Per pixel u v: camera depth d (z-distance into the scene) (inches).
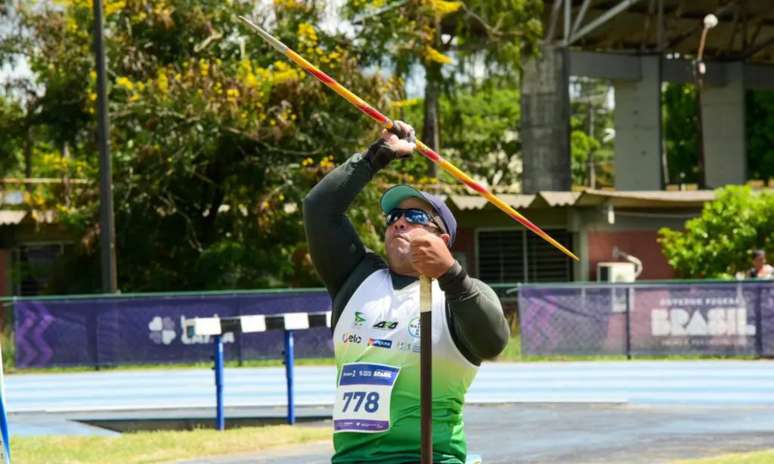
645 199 1841.8
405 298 301.3
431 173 2252.7
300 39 1739.7
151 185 1718.8
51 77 1752.0
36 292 1953.7
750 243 1653.5
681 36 2945.4
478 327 285.7
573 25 2415.1
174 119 1684.3
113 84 1734.7
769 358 1334.9
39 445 803.4
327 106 1718.8
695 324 1352.1
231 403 1082.1
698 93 2402.8
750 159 3754.9
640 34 3095.5
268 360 1384.1
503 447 769.6
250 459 743.1
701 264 1679.4
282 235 1772.9
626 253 1903.3
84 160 1862.7
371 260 313.6
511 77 2180.1
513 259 1945.1
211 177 1786.4
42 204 1781.5
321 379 1251.8
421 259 282.4
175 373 1334.9
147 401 1119.0
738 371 1242.6
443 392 297.0
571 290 1369.3
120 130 1732.3
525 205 1865.2
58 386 1251.8
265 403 1074.7
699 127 2416.3
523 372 1267.2
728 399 1042.7
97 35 1461.6
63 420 999.0
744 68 3083.2
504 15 2116.1
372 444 298.2
